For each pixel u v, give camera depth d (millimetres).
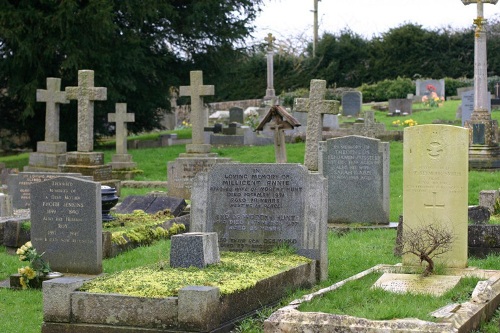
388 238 15469
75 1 34719
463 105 35406
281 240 12039
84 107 24734
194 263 10789
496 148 25469
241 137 35844
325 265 11984
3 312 11422
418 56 68375
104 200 16203
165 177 29078
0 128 41969
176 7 40812
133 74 40188
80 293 9578
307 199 11961
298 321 8492
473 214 14578
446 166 11531
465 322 8523
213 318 9219
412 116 42156
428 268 10984
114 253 14750
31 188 13305
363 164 17281
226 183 12352
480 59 25875
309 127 21391
